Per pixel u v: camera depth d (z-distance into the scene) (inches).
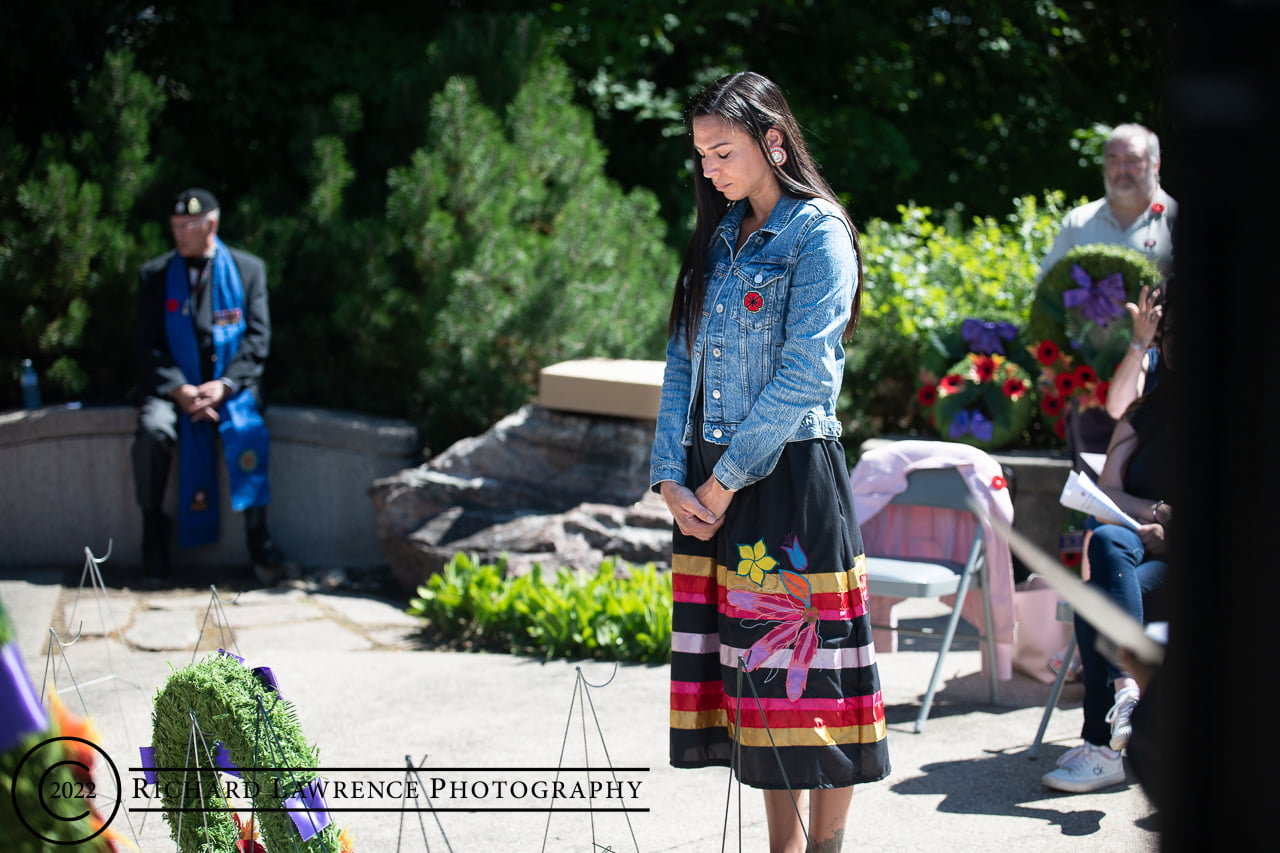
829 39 428.5
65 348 276.5
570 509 243.8
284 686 180.5
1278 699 31.9
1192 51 31.6
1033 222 307.6
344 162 298.2
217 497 262.1
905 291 283.1
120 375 287.1
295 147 307.4
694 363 107.3
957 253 295.6
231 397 257.0
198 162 332.8
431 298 283.9
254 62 336.5
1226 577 32.2
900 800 135.2
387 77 344.5
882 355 286.7
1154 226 199.2
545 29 344.5
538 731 159.6
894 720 165.8
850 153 403.2
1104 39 475.8
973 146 452.8
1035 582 181.8
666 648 192.5
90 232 272.8
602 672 187.6
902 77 427.8
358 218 307.3
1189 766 33.7
